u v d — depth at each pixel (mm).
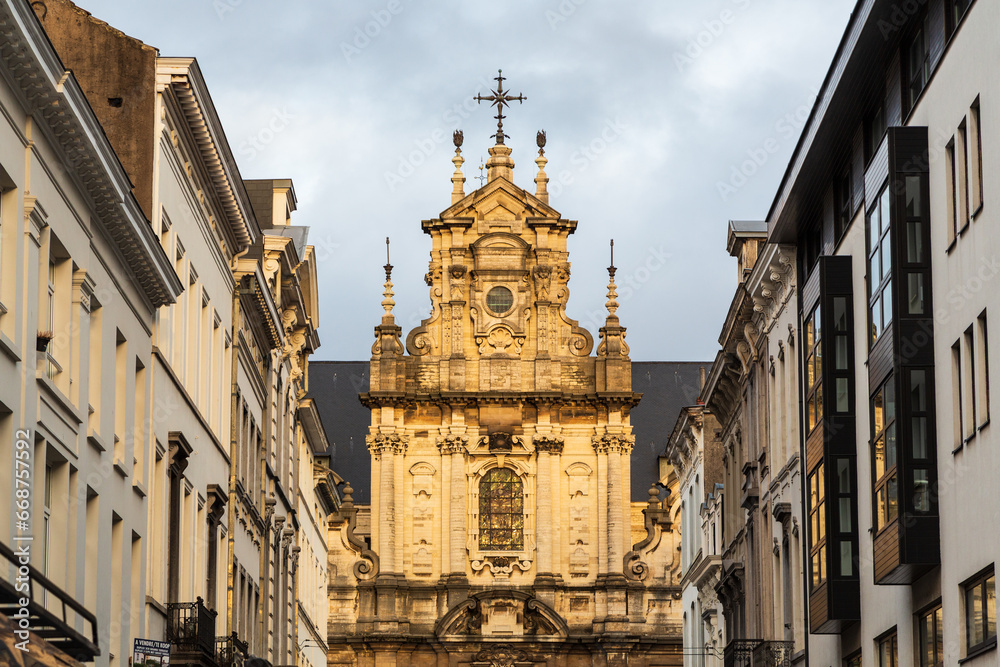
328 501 84062
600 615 85938
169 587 38000
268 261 56969
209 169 42031
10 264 24906
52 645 22812
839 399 38500
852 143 39062
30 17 23781
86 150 27875
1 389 24250
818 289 39406
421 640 85312
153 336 36469
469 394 87000
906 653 33156
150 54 36688
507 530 87000
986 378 28062
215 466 44656
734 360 55594
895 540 31281
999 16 26891
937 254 30984
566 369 88125
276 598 59250
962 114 29203
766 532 50750
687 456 74062
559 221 89188
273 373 57656
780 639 48281
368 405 87688
